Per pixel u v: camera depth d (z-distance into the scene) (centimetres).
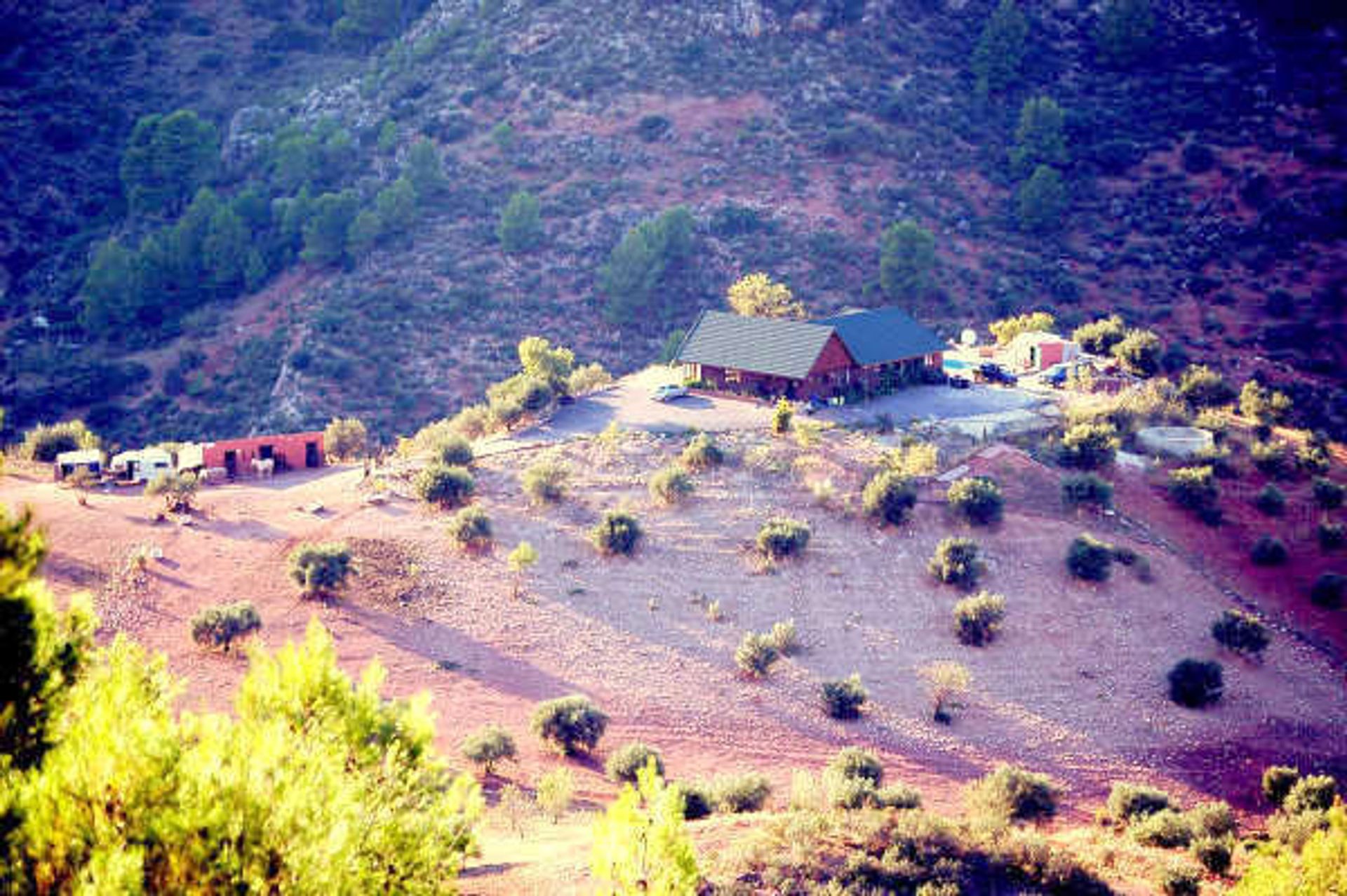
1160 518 6706
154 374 12638
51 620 1569
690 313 12756
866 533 6341
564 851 2936
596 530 6225
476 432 8125
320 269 13725
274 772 1412
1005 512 6550
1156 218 14212
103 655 1770
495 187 14725
